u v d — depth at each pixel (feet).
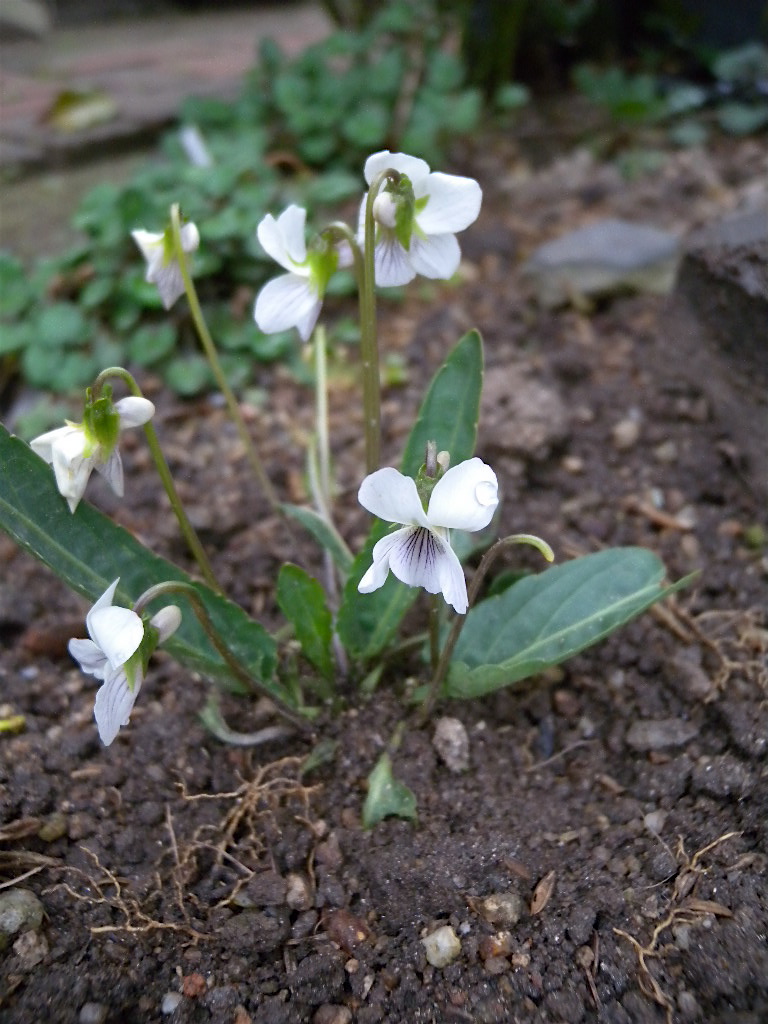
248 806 0.41
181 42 1.37
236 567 0.55
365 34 0.95
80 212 0.72
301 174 0.81
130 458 0.63
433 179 0.37
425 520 0.32
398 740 0.43
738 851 0.39
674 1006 0.35
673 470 0.60
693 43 1.10
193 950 0.37
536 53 1.09
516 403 0.62
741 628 0.49
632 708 0.46
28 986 0.35
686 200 0.88
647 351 0.68
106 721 0.33
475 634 0.43
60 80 1.19
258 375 0.70
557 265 0.74
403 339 0.73
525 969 0.36
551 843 0.40
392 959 0.37
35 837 0.41
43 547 0.39
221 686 0.43
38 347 0.68
